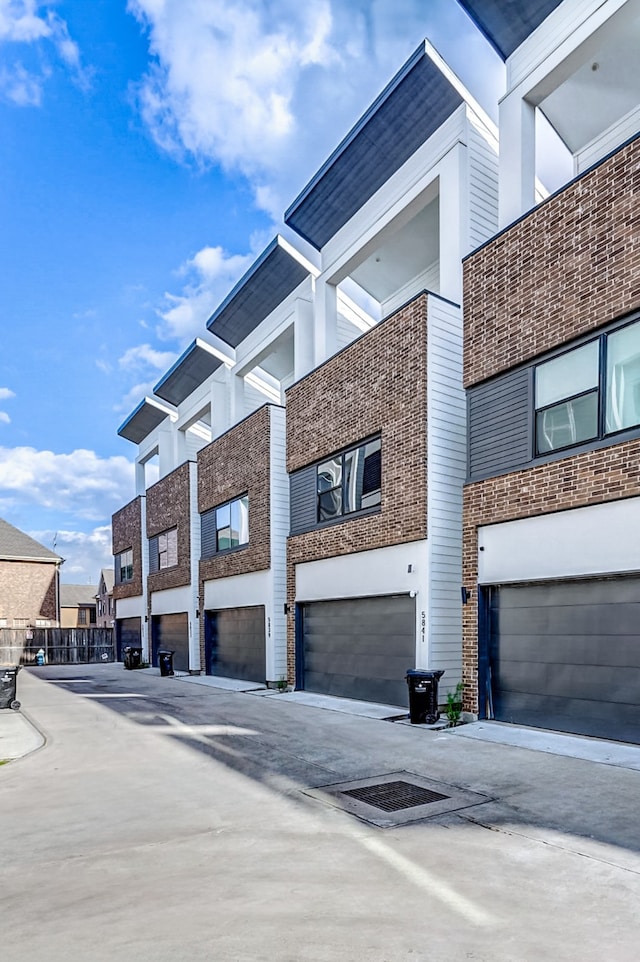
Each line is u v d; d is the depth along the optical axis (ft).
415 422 36.40
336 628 44.01
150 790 22.08
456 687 34.04
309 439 47.91
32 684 64.69
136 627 93.15
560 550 28.04
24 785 23.80
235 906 12.26
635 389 25.50
